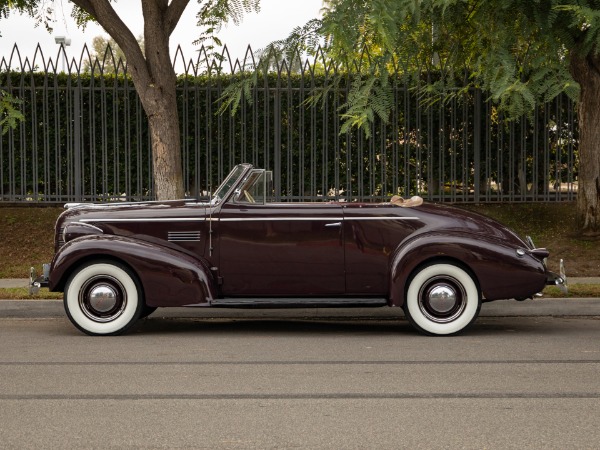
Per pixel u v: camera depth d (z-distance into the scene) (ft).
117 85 52.49
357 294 30.40
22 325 32.40
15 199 53.36
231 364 24.64
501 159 53.36
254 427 17.94
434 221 30.09
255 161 52.85
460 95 50.37
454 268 29.50
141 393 20.98
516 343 28.09
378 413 19.02
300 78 53.11
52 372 23.52
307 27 35.12
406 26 34.60
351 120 33.60
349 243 30.14
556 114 53.57
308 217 30.22
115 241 29.68
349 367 24.16
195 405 19.79
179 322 33.55
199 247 30.45
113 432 17.61
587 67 46.44
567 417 18.61
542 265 29.63
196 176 52.75
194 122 53.47
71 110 53.72
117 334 29.91
